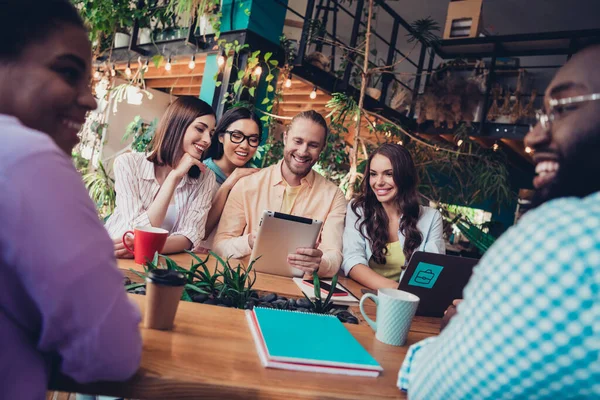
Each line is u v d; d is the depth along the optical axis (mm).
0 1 609
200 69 5230
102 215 3930
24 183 540
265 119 3949
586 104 537
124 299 622
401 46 8883
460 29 6156
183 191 1990
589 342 494
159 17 4594
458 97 5840
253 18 3955
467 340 570
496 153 5441
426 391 628
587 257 499
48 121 661
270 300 1249
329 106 3908
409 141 5246
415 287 1419
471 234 5277
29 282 547
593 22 7359
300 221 1633
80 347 581
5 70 624
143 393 677
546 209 557
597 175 540
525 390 532
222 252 1957
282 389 722
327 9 4797
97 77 5492
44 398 610
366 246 2199
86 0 4418
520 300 526
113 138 5559
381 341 1072
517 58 6434
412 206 2182
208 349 822
